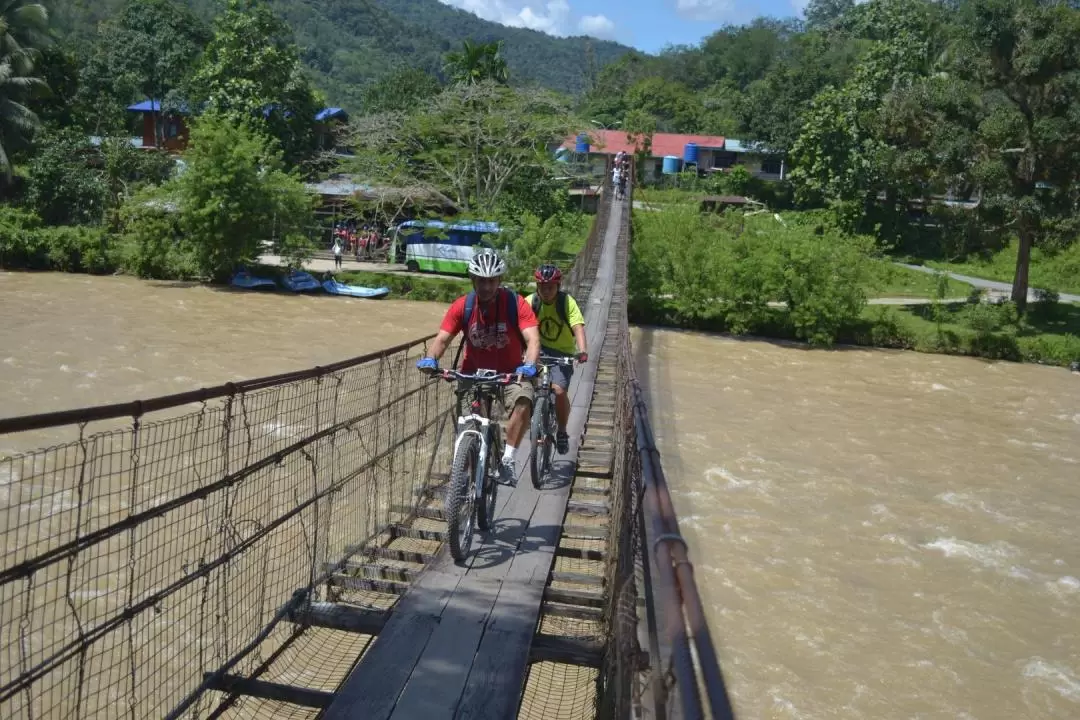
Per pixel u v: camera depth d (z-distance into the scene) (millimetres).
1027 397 24734
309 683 5570
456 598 5562
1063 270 45125
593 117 85875
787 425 19875
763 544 12852
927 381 26344
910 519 14258
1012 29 31375
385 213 42031
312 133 51844
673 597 2232
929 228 53906
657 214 35656
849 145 51375
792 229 34531
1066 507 15203
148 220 36250
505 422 6406
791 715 8727
